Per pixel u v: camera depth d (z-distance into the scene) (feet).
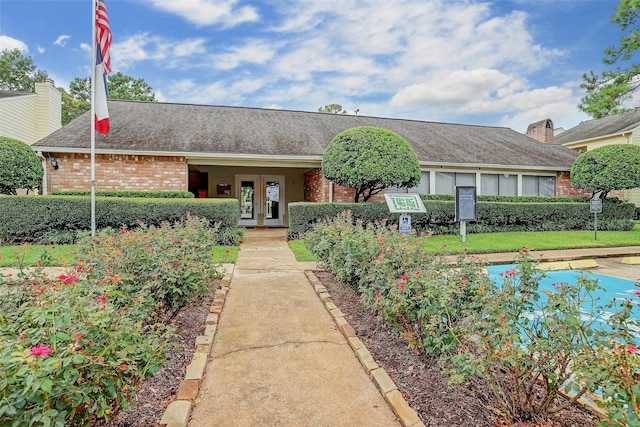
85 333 5.66
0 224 27.96
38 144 33.65
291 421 7.61
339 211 35.70
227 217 32.65
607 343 6.17
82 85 108.06
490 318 7.60
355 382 9.23
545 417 7.41
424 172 44.37
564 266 26.37
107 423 6.56
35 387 4.26
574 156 52.85
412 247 13.41
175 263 11.96
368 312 14.32
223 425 7.47
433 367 9.72
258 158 38.68
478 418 7.52
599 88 56.75
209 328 12.45
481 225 39.88
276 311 14.79
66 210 29.32
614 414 5.37
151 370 7.23
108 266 10.78
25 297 8.37
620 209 44.73
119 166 36.27
